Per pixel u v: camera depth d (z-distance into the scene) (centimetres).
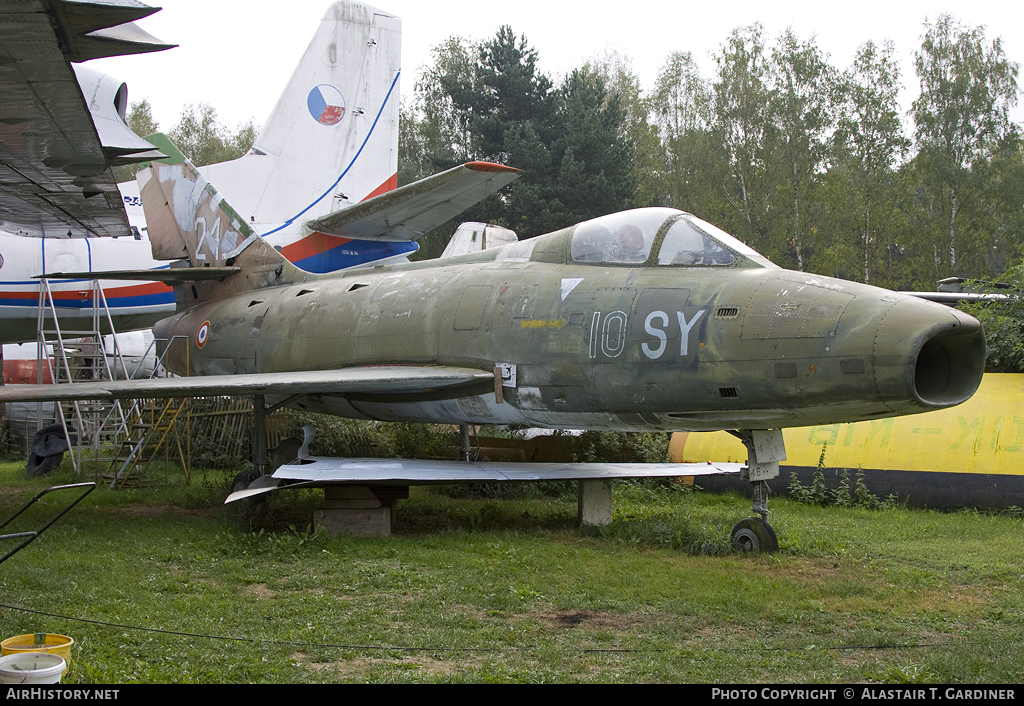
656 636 532
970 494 1048
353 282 1143
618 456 1359
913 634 546
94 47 760
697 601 618
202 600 601
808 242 3828
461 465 971
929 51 3894
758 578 695
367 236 1567
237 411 1552
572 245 912
